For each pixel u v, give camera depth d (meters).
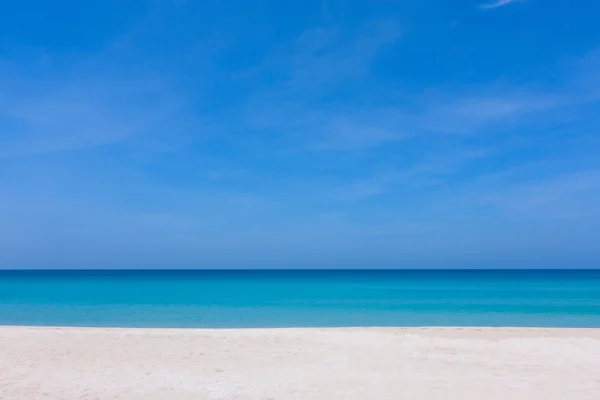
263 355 12.09
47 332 15.25
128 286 50.75
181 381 9.63
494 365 11.16
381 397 8.63
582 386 9.38
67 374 10.11
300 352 12.46
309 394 8.79
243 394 8.79
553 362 11.49
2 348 12.67
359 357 11.93
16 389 8.97
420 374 10.27
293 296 35.97
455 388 9.20
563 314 23.53
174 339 14.12
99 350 12.52
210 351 12.52
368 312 24.72
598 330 16.41
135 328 17.58
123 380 9.68
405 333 15.50
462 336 14.95
